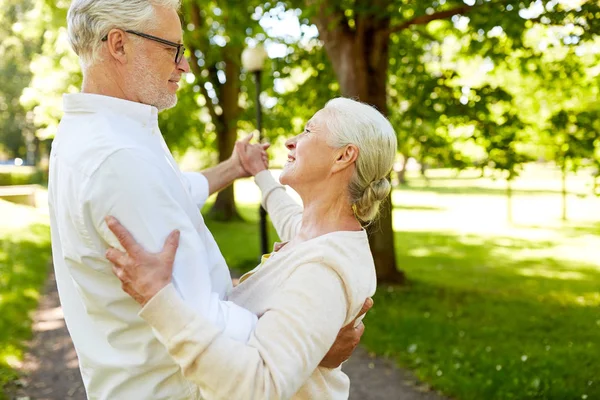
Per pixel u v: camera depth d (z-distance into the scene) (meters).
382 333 6.16
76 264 1.34
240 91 14.98
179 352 1.18
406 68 9.57
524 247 14.31
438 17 7.32
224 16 10.48
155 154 1.40
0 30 32.25
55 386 4.58
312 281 1.29
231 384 1.16
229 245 12.91
